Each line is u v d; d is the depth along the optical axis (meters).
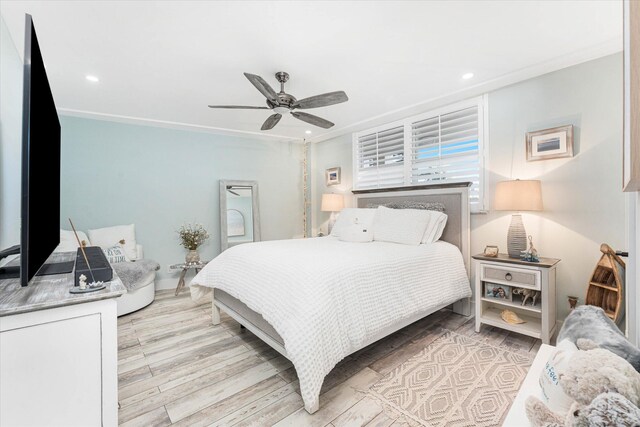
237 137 5.00
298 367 1.56
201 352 2.30
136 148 4.13
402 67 2.61
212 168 4.76
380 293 2.09
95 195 3.84
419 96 3.28
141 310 3.32
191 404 1.69
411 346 2.38
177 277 4.41
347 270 1.98
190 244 4.22
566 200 2.57
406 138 3.94
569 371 0.73
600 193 2.40
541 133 2.70
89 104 3.41
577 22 2.00
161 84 2.91
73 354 1.08
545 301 2.29
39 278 1.34
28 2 1.73
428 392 1.78
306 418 1.58
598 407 0.61
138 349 2.36
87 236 3.61
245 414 1.61
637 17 0.62
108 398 1.14
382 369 2.04
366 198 4.23
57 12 1.83
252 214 5.07
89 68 2.57
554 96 2.65
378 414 1.60
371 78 2.83
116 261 3.47
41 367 1.02
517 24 2.02
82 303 1.09
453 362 2.12
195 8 1.83
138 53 2.34
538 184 2.48
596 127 2.42
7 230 1.95
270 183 5.34
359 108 3.66
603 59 2.39
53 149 1.77
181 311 3.28
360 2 1.79
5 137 1.94
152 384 1.88
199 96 3.23
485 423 1.53
